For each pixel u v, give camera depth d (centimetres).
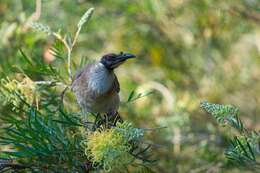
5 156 745
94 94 809
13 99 726
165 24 1369
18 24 1172
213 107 623
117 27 1374
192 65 1370
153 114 1223
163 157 1123
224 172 1056
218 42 1367
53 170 663
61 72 802
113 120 815
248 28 1359
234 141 659
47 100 775
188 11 1346
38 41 1070
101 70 819
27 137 661
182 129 1166
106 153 579
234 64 1375
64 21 1258
